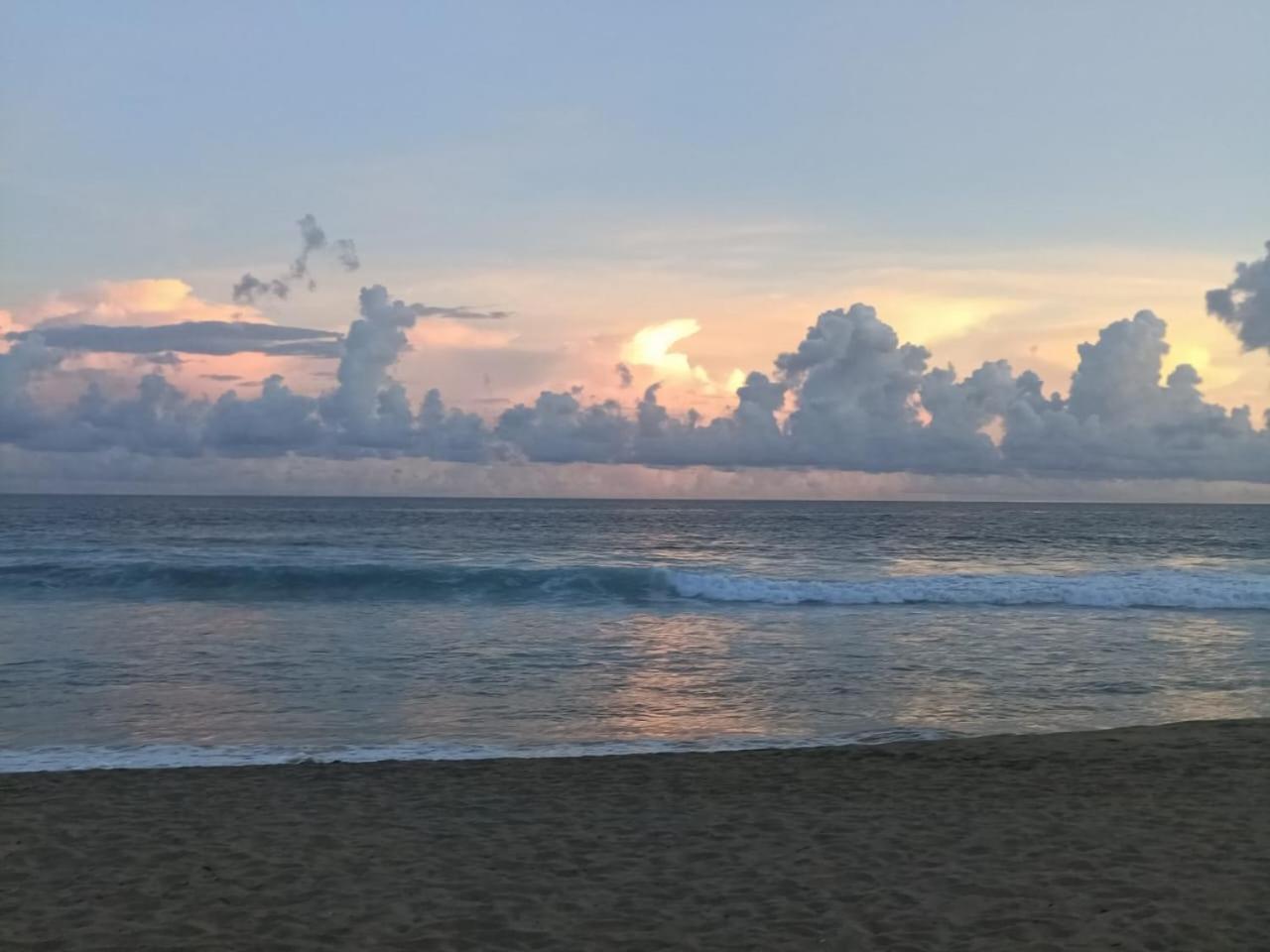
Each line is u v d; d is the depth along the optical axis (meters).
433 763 9.94
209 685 14.23
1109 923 5.52
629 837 7.37
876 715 12.89
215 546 41.44
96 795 8.55
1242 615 22.66
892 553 44.72
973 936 5.37
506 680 14.90
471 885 6.27
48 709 12.67
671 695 13.98
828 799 8.46
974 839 7.20
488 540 49.84
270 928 5.51
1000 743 10.72
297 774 9.40
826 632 19.97
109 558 33.22
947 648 18.09
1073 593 24.97
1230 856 6.71
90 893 6.07
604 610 23.28
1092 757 10.00
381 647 17.78
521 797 8.57
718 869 6.59
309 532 55.28
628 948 5.25
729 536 57.88
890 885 6.22
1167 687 14.74
